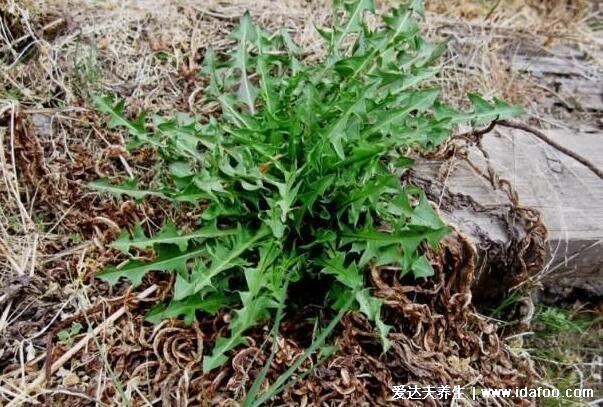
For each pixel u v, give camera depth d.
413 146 1.92
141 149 1.92
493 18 2.79
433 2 2.82
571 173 1.98
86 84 2.06
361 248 1.53
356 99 1.54
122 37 2.22
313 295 1.66
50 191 1.81
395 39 1.84
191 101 2.05
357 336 1.62
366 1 1.89
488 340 1.73
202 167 1.62
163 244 1.51
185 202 1.80
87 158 1.89
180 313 1.50
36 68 2.10
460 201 1.82
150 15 2.31
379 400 1.56
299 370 1.53
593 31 2.99
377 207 1.55
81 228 1.77
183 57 2.21
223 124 1.76
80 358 1.54
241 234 1.51
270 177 1.53
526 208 1.77
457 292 1.70
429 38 2.54
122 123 1.68
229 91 2.10
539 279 1.85
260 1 2.49
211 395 1.49
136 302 1.60
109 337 1.56
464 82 2.38
